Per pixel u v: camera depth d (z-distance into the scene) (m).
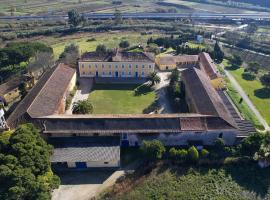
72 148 73.56
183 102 101.12
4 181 55.34
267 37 190.50
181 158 72.75
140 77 124.12
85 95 108.50
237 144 80.69
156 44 163.50
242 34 195.12
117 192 65.00
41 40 179.00
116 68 122.69
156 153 70.50
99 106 100.69
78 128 77.88
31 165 59.44
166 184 67.06
